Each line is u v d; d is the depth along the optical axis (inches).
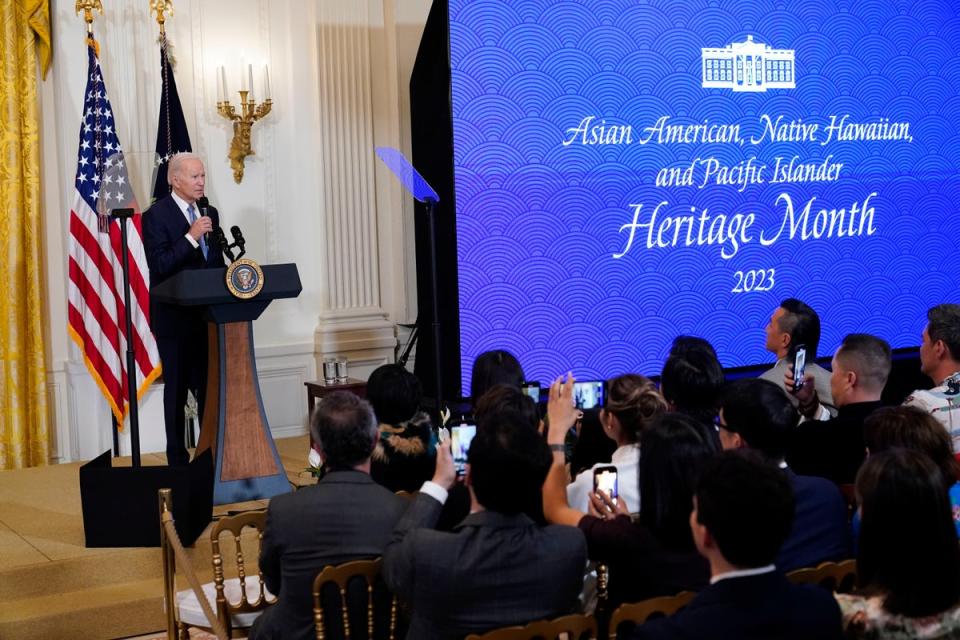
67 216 264.5
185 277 191.5
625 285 279.0
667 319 283.6
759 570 79.4
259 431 203.0
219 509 206.8
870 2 298.2
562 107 270.5
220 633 125.0
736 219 288.4
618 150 276.1
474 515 98.7
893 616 85.4
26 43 256.7
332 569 110.1
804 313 190.7
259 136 284.8
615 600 105.5
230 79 279.7
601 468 116.0
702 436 101.0
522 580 97.3
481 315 267.9
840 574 104.3
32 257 260.5
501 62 265.0
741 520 77.5
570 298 274.7
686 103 281.6
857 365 149.7
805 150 294.2
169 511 145.8
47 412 264.7
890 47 301.3
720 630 77.3
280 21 286.2
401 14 297.3
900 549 85.4
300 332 291.7
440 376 229.8
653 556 101.2
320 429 117.8
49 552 186.4
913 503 85.0
